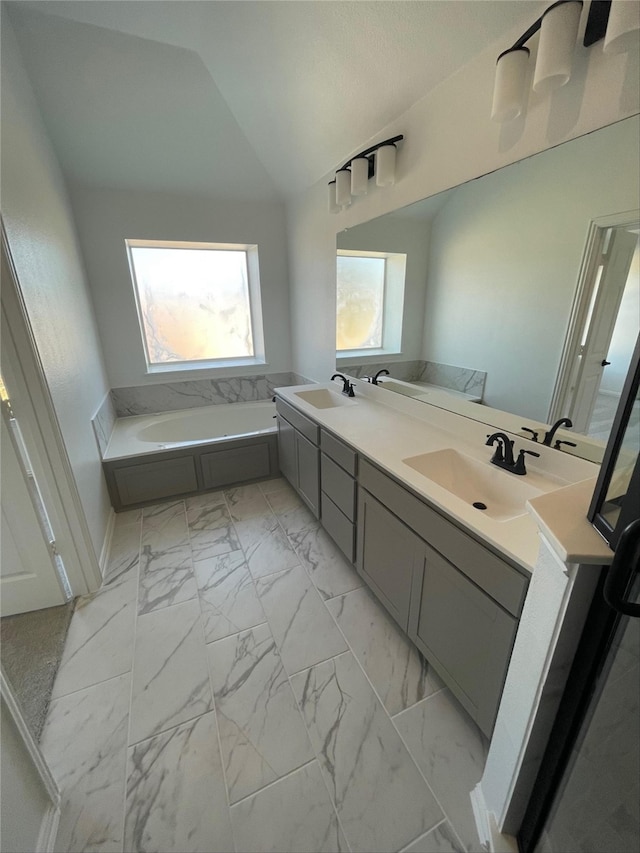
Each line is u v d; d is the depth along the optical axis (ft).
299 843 3.34
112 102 7.27
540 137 3.92
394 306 6.96
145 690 4.67
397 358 7.16
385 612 5.84
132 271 10.27
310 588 6.36
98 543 6.82
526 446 4.79
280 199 10.76
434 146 5.28
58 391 5.84
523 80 3.66
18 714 3.11
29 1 5.45
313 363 10.84
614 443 2.14
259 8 5.42
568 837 2.78
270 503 9.19
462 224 5.20
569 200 3.86
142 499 8.95
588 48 3.33
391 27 4.72
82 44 6.19
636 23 2.69
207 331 11.73
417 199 5.82
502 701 3.13
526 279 4.52
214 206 10.21
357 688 4.68
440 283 5.83
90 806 3.58
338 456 6.29
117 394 10.58
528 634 2.75
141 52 6.49
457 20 4.21
